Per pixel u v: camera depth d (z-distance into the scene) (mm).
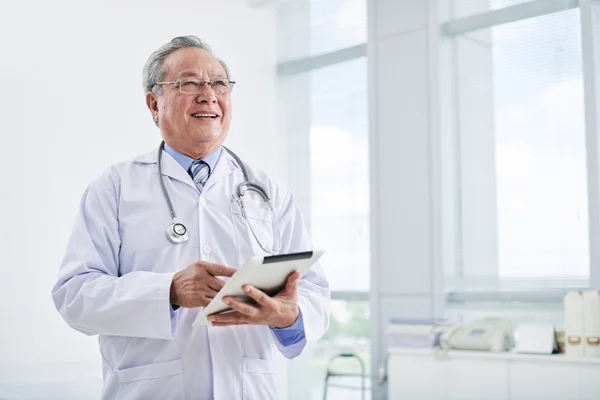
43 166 3012
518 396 2664
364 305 3824
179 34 3625
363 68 3965
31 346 2908
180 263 1599
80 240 1586
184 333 1550
